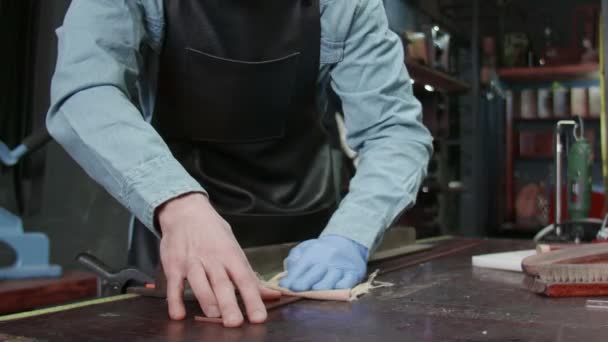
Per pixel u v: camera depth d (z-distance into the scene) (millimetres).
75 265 2039
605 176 2744
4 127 1979
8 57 1944
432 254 1047
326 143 1094
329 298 648
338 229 804
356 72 938
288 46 915
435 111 2924
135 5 805
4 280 1556
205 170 950
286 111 963
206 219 612
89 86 708
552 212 3328
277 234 979
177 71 886
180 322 547
